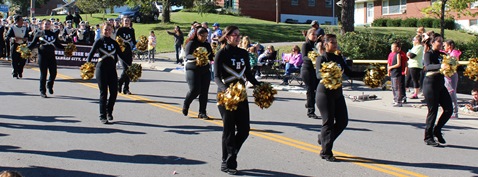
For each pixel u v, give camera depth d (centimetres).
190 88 1003
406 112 1209
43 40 1240
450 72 802
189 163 714
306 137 895
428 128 858
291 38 3459
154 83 1608
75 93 1330
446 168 725
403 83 1305
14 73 1603
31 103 1159
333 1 6019
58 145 794
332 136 737
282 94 1481
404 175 684
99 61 958
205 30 984
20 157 722
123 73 1308
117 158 730
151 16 4209
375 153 800
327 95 722
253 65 1571
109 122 973
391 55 1302
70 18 3550
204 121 1011
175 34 2292
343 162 741
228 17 4738
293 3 5731
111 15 5003
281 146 827
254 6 5450
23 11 8000
